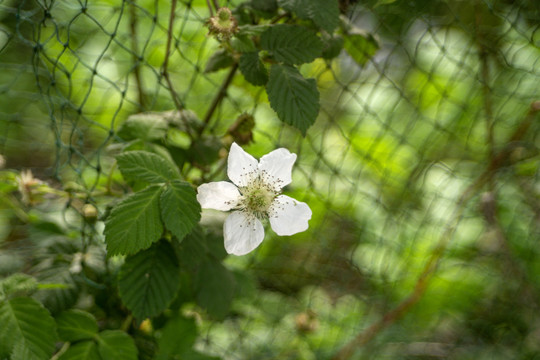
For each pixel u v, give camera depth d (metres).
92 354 0.25
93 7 0.34
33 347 0.23
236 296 0.31
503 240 0.35
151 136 0.27
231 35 0.26
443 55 0.33
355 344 0.33
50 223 0.28
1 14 0.32
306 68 0.35
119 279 0.25
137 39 0.34
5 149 0.34
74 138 0.35
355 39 0.30
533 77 0.35
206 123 0.30
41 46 0.26
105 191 0.28
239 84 0.33
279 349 0.34
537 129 0.35
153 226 0.24
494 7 0.33
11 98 0.34
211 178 0.29
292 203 0.25
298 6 0.26
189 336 0.27
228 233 0.25
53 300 0.25
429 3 0.31
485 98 0.34
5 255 0.28
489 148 0.35
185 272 0.28
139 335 0.28
